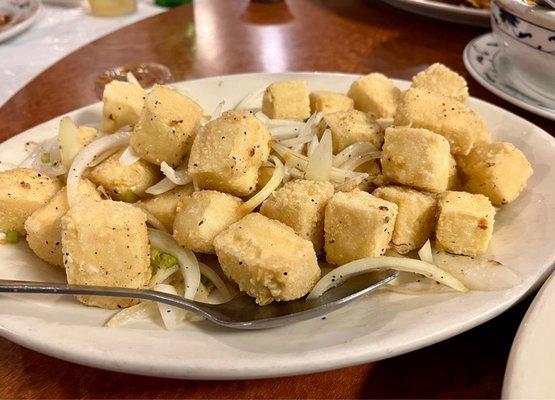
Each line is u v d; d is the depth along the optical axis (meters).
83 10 0.48
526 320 0.13
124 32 0.39
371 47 0.37
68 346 0.13
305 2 0.45
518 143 0.22
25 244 0.18
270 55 0.36
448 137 0.21
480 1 0.38
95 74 0.33
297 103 0.23
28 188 0.19
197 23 0.41
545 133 0.22
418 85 0.24
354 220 0.17
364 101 0.25
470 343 0.16
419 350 0.16
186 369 0.13
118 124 0.22
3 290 0.15
